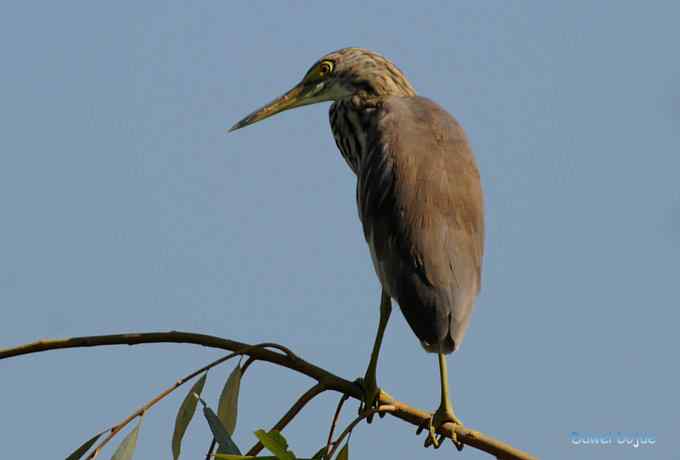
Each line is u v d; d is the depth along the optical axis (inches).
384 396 342.6
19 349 288.4
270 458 254.4
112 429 270.1
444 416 332.2
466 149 385.7
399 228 354.0
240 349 294.7
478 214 364.2
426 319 336.8
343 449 287.6
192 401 284.5
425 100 418.6
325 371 308.0
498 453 324.5
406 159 371.9
